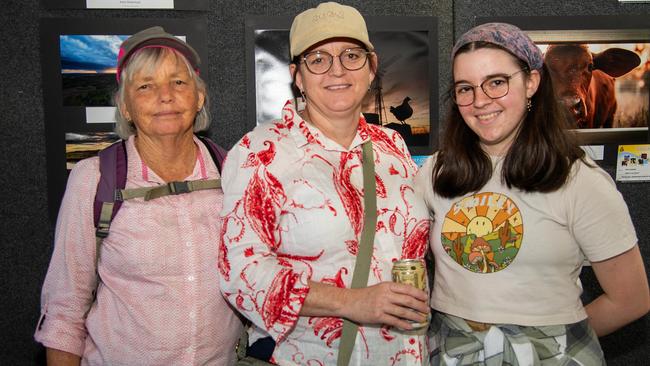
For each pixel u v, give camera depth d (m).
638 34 1.46
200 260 1.11
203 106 1.24
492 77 0.98
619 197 1.00
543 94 1.02
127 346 1.08
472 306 1.03
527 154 1.00
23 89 1.37
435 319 1.12
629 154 1.49
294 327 1.01
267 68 1.42
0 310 1.39
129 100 1.12
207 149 1.22
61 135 1.38
